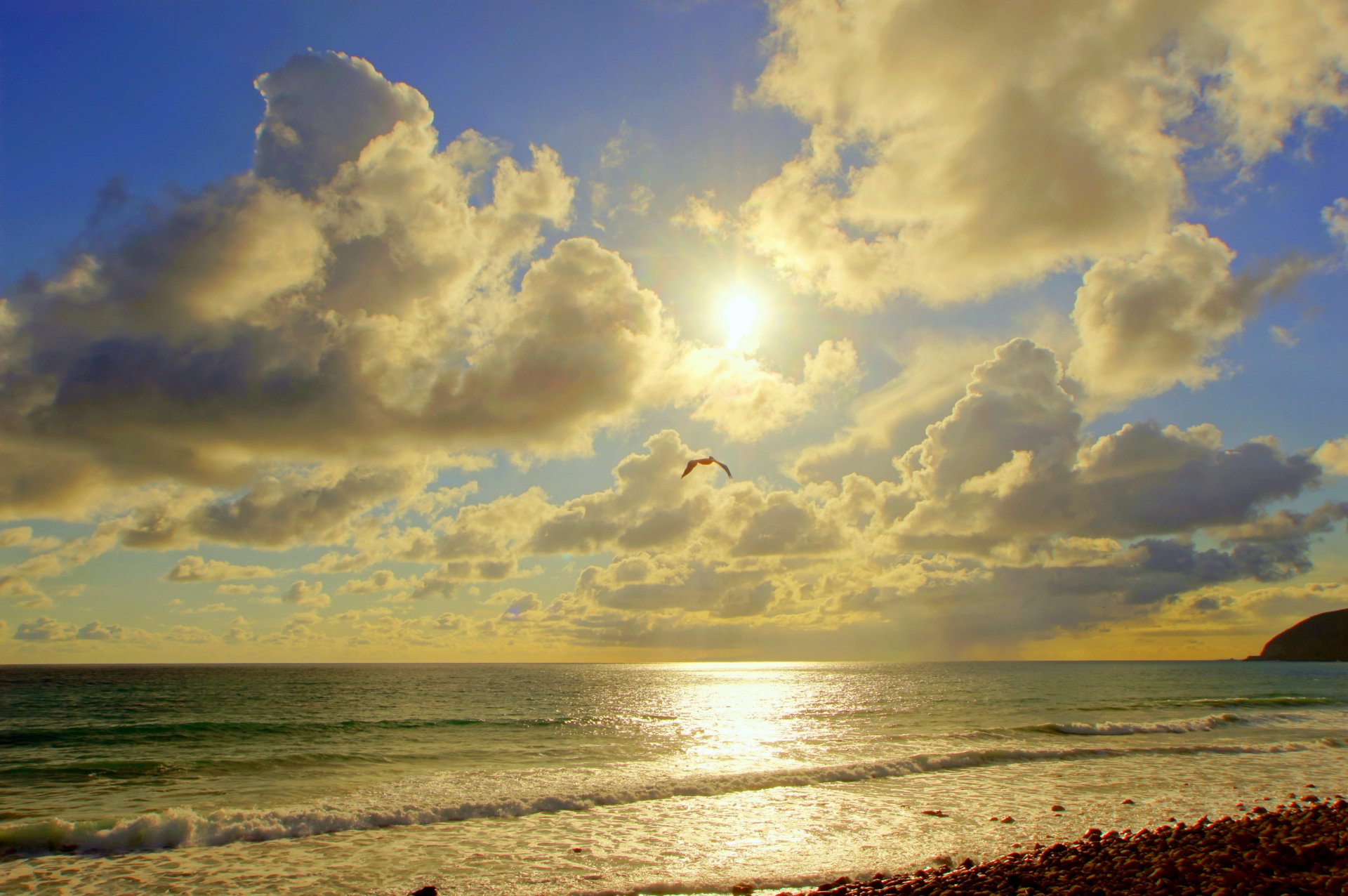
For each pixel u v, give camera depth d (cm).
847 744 3666
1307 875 1371
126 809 2116
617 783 2444
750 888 1456
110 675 14450
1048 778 2656
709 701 7544
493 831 1864
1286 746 3444
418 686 10356
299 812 1950
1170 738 3847
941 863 1617
